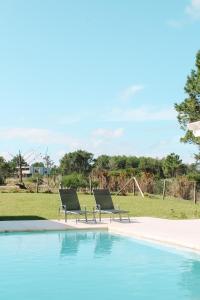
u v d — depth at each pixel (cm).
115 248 1220
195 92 2759
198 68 2734
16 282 877
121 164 7075
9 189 2986
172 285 852
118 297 776
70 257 1109
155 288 832
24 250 1195
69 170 6812
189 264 1021
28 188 3138
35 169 5697
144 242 1308
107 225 1570
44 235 1443
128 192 3036
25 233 1478
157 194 3022
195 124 1275
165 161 5419
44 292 808
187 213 2017
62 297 777
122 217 1872
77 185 3056
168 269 977
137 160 7012
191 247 1151
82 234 1466
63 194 1731
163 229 1441
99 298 770
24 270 975
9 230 1480
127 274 938
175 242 1215
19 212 1970
